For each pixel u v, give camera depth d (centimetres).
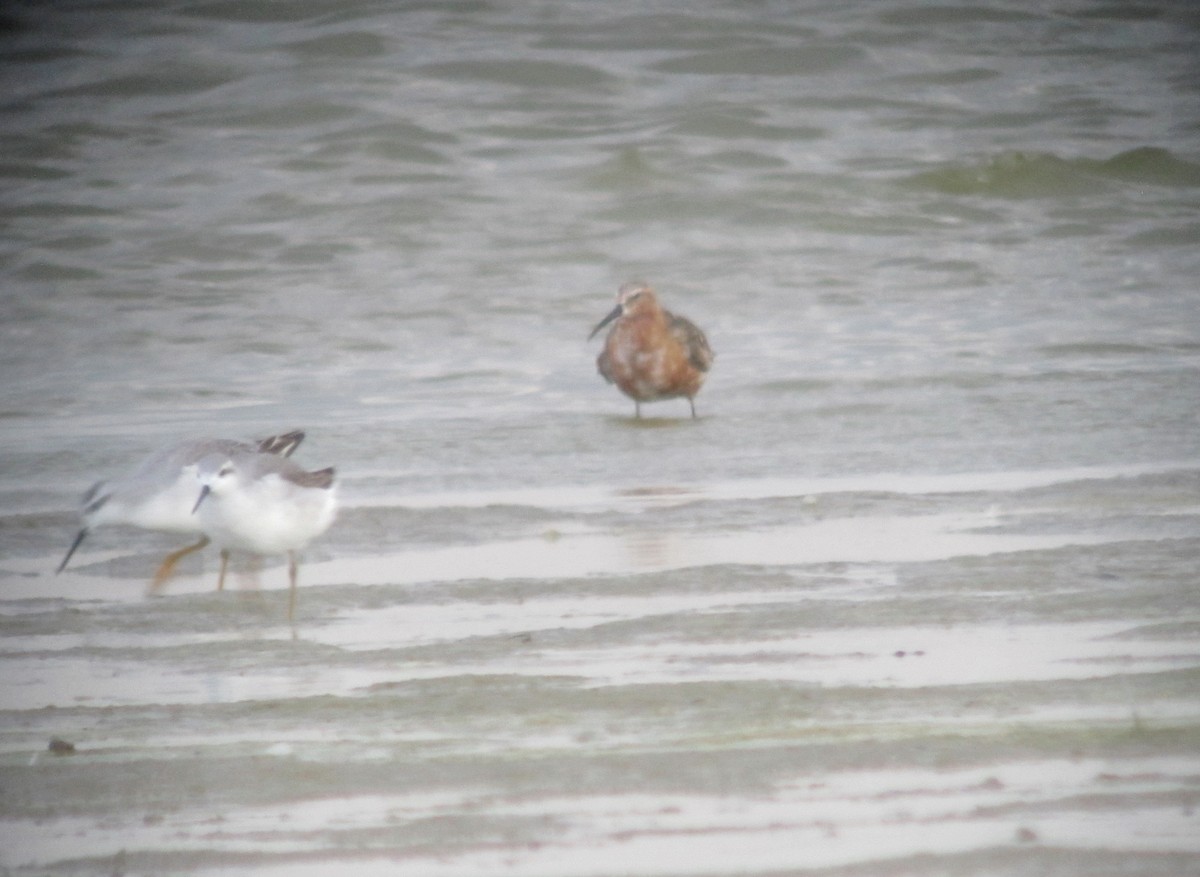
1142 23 3847
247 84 3431
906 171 2973
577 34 3638
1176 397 1706
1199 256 2580
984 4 3794
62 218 2798
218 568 1162
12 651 938
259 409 1788
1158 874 595
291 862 625
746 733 757
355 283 2447
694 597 1015
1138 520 1188
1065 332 2105
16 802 690
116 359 2086
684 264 2547
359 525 1252
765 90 3447
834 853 620
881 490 1327
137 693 851
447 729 775
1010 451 1476
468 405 1795
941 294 2377
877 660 865
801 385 1820
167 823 665
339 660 903
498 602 1021
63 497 1394
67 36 3669
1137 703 782
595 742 751
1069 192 2905
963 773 698
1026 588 1006
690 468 1453
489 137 3178
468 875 609
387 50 3566
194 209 2831
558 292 2398
